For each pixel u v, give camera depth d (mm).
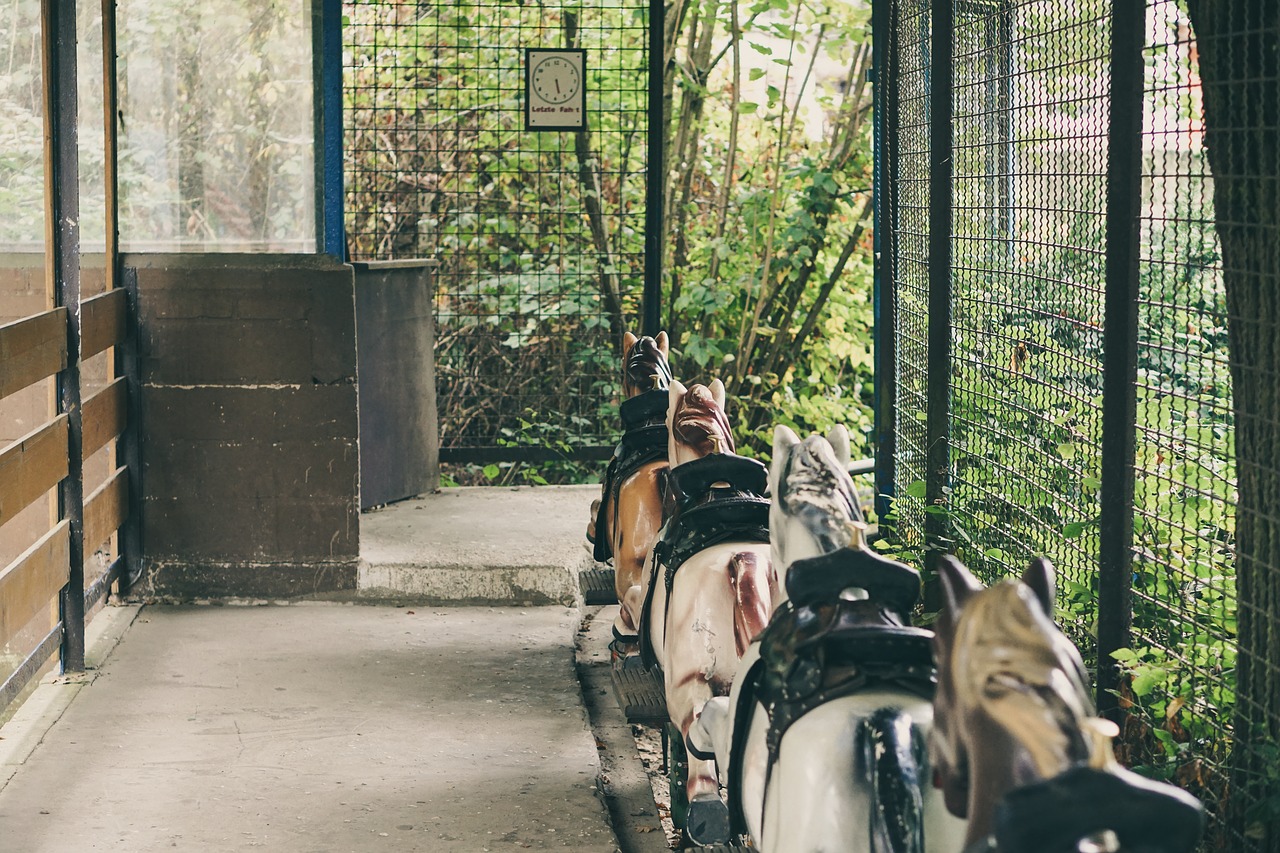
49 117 5664
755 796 2746
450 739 5324
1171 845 1605
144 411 7055
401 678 6051
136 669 6066
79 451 5879
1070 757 1696
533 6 10164
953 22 5562
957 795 1900
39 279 5820
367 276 8266
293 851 4273
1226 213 3514
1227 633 3848
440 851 4293
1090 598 4492
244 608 7078
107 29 6781
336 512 7141
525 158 11008
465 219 11023
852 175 11953
